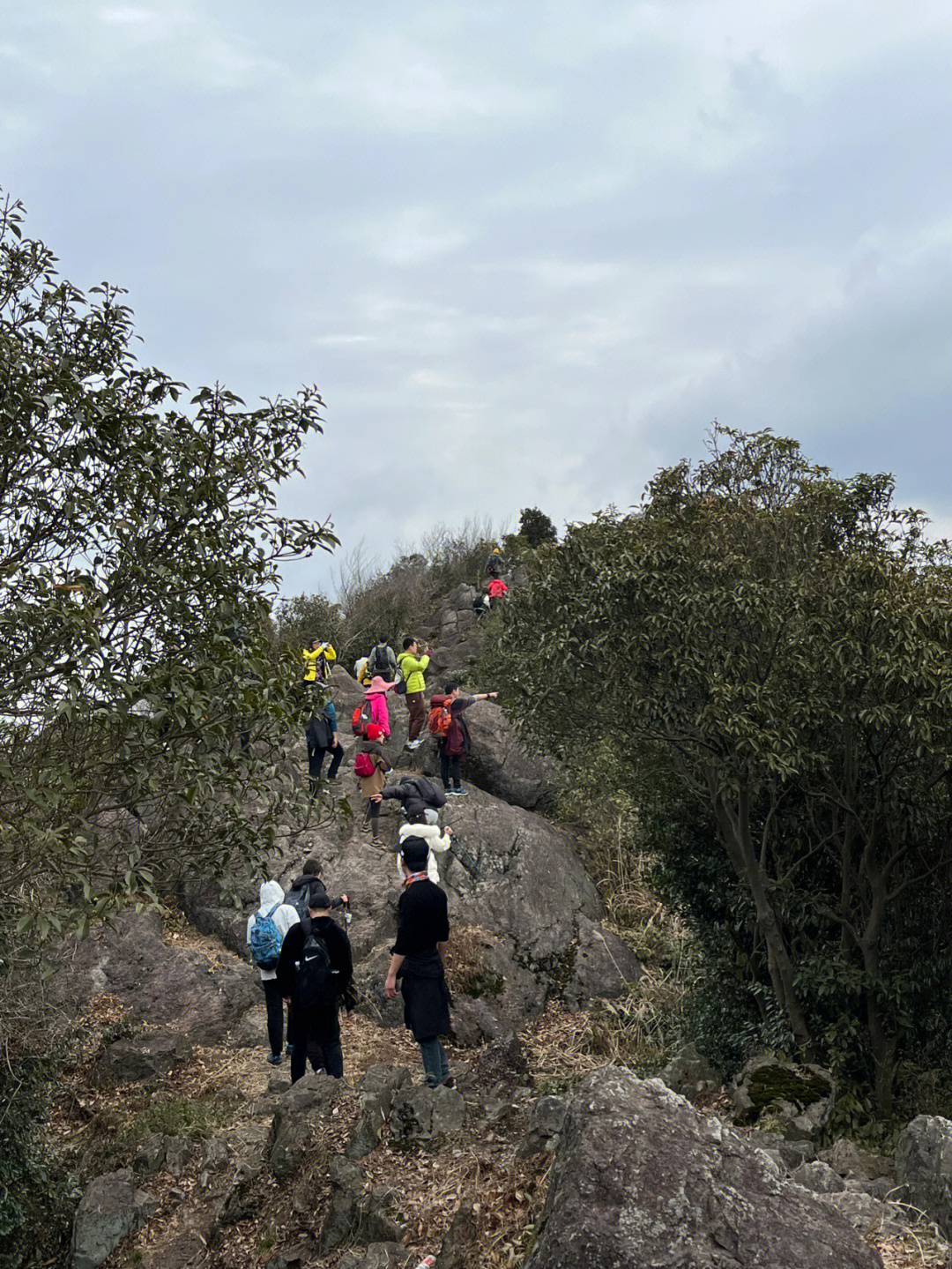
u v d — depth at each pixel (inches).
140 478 242.4
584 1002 482.3
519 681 388.8
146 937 443.2
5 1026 288.5
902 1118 341.7
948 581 373.1
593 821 613.0
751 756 342.6
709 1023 416.5
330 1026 307.7
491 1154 233.5
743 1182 173.8
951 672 315.3
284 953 313.0
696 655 343.9
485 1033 436.1
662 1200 165.0
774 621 335.0
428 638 990.4
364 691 752.3
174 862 271.9
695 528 390.0
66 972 415.2
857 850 399.2
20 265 264.8
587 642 350.6
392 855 522.3
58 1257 283.1
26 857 242.5
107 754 248.8
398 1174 236.8
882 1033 366.9
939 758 330.6
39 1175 295.4
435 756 638.5
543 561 390.6
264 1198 254.5
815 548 397.1
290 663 272.8
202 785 251.1
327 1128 258.5
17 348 234.8
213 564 251.3
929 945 376.2
